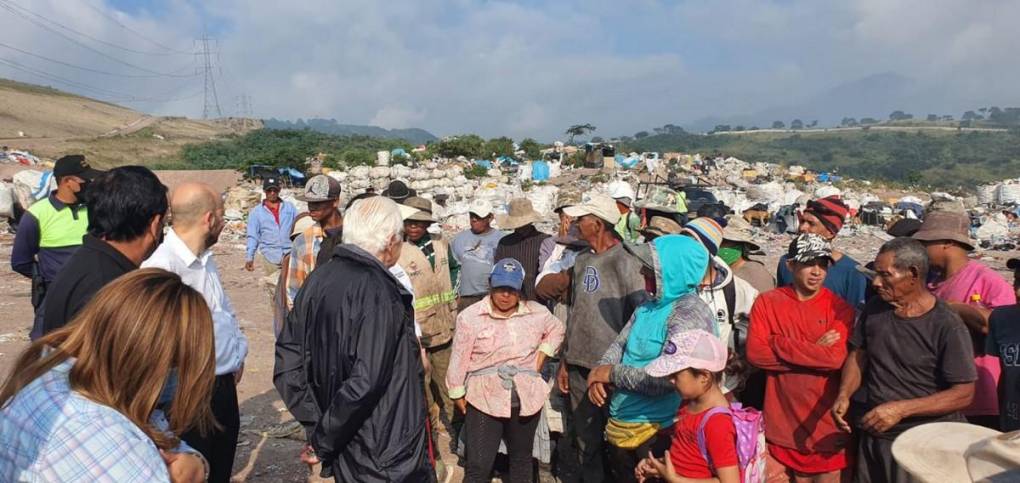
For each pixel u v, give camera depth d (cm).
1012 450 233
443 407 595
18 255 500
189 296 216
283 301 542
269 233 838
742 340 423
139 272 216
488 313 455
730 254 513
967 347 321
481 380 446
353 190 3328
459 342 456
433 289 541
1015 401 338
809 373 370
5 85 10081
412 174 3466
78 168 507
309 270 528
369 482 296
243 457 521
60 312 304
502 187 3228
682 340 317
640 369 376
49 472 186
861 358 356
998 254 2050
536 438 465
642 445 388
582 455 455
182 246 332
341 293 299
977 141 19800
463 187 3366
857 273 439
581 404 451
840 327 367
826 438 368
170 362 207
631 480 407
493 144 5475
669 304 374
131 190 313
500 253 663
